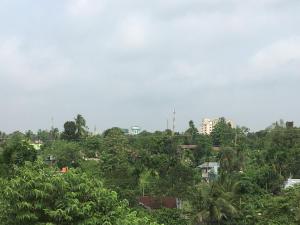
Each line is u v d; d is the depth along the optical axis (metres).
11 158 33.12
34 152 35.22
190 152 100.69
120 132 94.19
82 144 103.00
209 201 43.41
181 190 58.12
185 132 128.00
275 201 38.91
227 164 78.25
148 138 101.69
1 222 11.34
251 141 118.25
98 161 85.50
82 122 112.75
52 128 130.75
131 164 75.94
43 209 11.27
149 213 45.53
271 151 81.31
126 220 11.77
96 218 11.40
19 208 11.09
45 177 11.80
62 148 82.31
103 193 12.06
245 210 44.53
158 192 58.88
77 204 11.35
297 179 71.25
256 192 58.53
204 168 95.75
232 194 46.56
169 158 77.06
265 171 66.75
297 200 37.38
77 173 12.62
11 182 11.42
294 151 79.38
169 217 46.41
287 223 36.12
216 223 43.84
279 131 91.06
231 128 130.25
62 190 11.70
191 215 44.66
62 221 11.27
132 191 52.28
